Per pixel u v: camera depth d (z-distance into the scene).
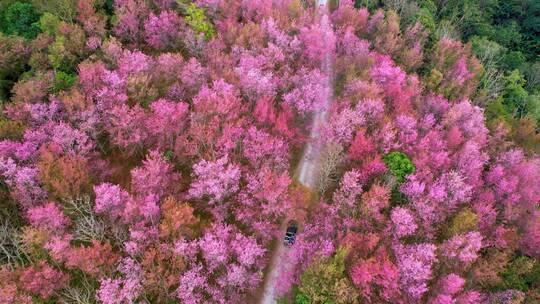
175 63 58.66
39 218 40.66
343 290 39.75
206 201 50.75
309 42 66.44
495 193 57.03
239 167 49.94
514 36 104.44
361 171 52.44
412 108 64.00
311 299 42.12
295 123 60.44
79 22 67.25
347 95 62.06
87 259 39.12
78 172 46.44
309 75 60.56
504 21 112.06
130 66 56.72
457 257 46.12
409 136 55.53
